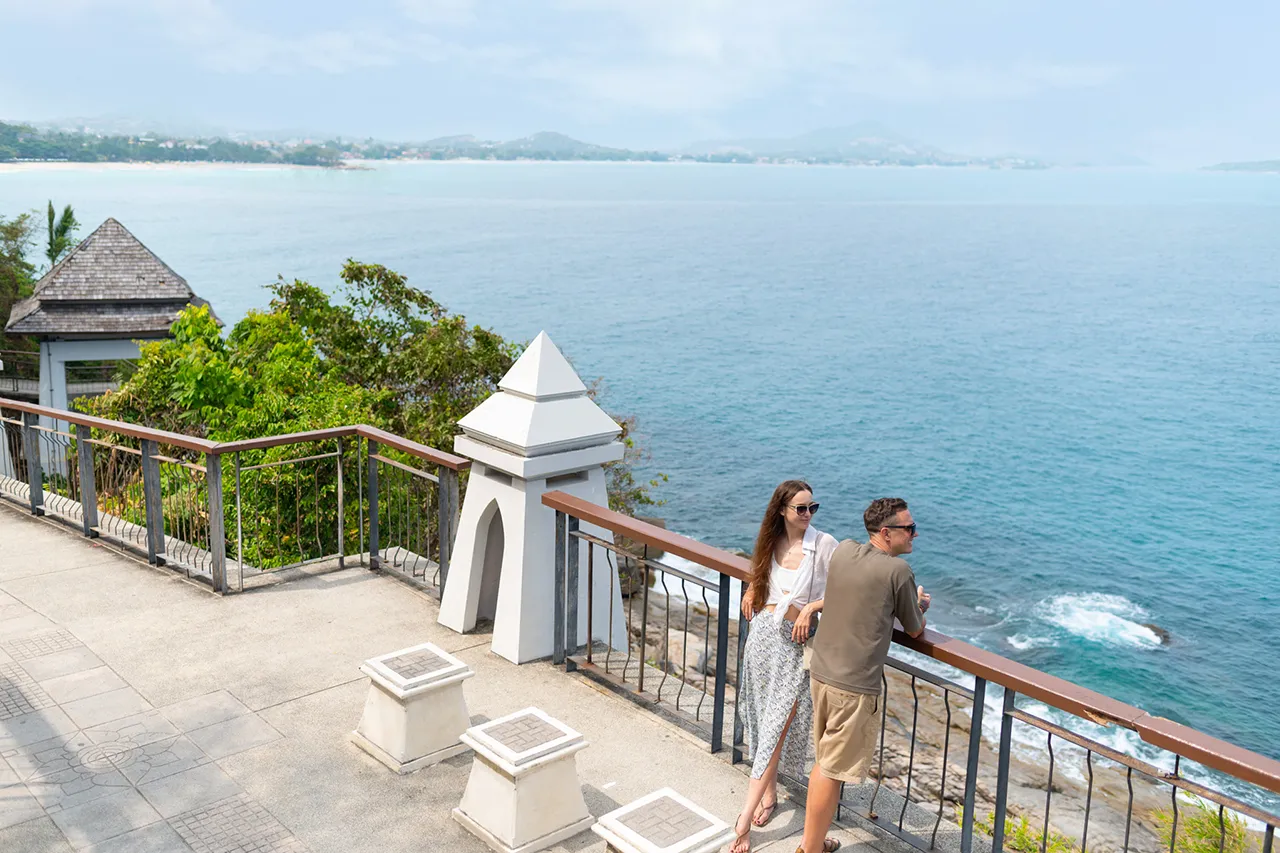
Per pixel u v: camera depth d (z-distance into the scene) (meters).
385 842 4.00
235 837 4.00
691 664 19.55
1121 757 3.16
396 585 7.02
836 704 3.58
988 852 3.87
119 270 28.94
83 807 4.19
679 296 134.62
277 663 5.70
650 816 3.56
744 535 42.25
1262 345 98.81
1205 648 31.98
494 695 5.31
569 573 5.59
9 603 6.55
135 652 5.81
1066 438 63.31
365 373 18.45
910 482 52.59
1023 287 147.00
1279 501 50.12
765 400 73.06
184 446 6.75
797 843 4.02
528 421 5.49
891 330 108.06
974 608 35.16
